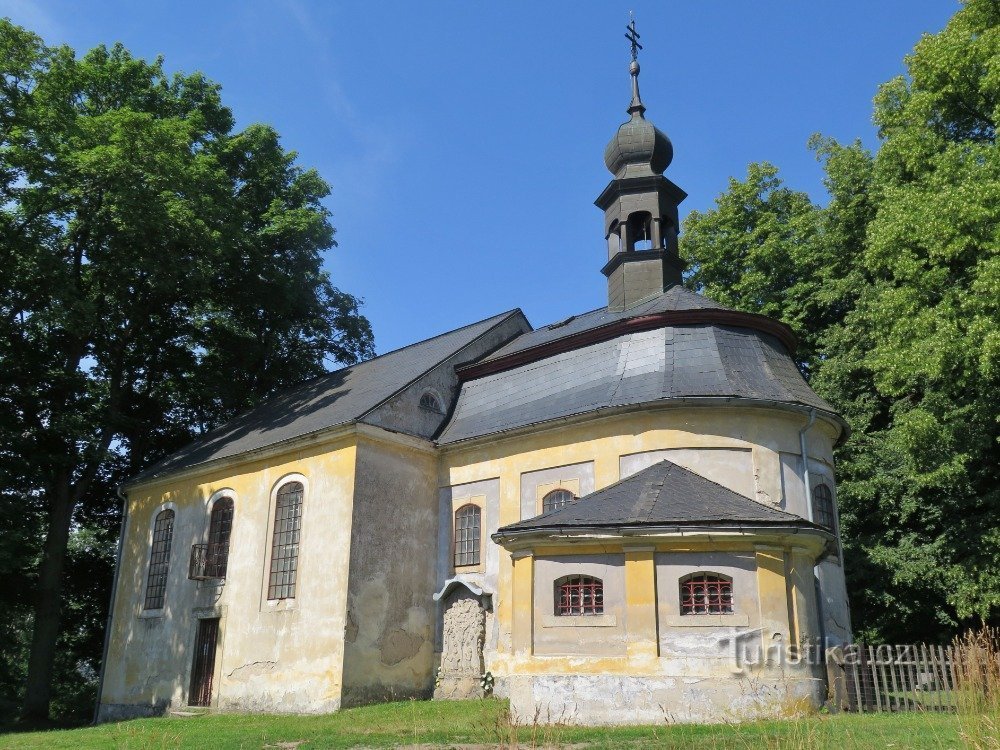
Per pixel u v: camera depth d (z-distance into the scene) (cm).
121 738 1630
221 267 3100
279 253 3369
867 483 2425
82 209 2662
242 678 2177
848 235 2777
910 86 2389
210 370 3247
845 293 2705
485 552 2136
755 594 1477
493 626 2066
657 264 2436
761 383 1956
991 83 1923
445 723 1559
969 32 2048
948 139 2230
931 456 2114
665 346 2041
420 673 2106
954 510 2327
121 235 2697
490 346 2658
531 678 1543
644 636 1482
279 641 2112
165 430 3294
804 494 1883
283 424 2527
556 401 2141
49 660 2697
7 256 2566
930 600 2384
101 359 3009
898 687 1520
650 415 1909
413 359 2664
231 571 2320
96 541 3388
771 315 2970
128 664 2536
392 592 2097
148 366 3195
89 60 3064
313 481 2188
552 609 1568
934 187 2016
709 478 1836
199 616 2358
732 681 1438
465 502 2219
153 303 3017
